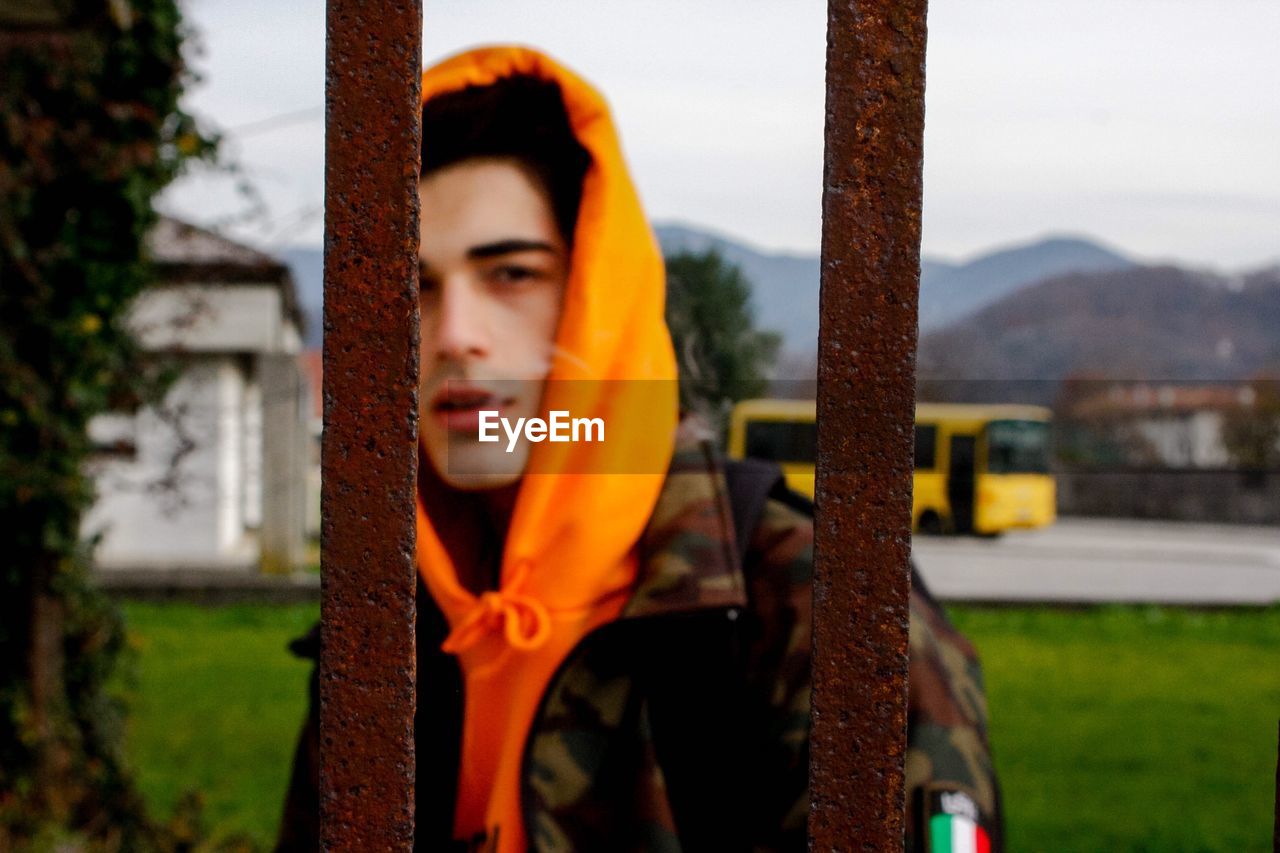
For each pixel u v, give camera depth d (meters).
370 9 0.71
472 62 1.37
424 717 1.33
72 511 3.83
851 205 0.73
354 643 0.73
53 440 3.76
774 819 1.17
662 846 1.16
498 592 1.30
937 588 14.20
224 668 8.09
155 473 13.37
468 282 1.35
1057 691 8.00
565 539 1.24
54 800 3.74
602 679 1.22
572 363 1.30
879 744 0.74
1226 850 4.87
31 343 3.69
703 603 1.18
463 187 1.35
